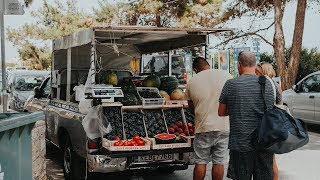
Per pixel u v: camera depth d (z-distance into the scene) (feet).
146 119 22.44
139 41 28.12
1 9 25.44
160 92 23.89
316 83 41.19
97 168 20.59
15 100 49.37
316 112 40.29
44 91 32.40
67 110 24.59
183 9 70.49
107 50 28.81
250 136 15.93
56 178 25.41
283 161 29.76
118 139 20.84
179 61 48.11
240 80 16.40
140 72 30.76
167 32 23.61
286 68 67.15
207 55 25.29
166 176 25.93
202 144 20.11
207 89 19.97
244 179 16.11
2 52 26.63
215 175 20.21
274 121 15.29
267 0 68.90
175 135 21.56
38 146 18.65
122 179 25.23
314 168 27.58
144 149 20.49
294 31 61.00
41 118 14.82
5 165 12.56
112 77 23.30
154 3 69.97
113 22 76.64
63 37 25.63
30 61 110.01
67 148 24.39
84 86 22.97
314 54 73.31
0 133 12.20
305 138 15.37
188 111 23.25
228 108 16.63
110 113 21.72
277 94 16.80
